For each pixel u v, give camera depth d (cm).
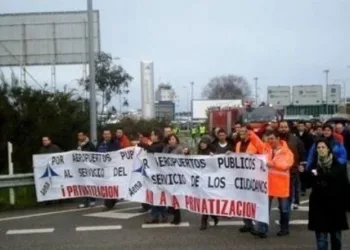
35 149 2109
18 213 1540
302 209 1485
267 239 1133
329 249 975
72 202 1761
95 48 2959
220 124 4216
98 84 4591
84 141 1716
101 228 1287
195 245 1086
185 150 1353
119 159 1584
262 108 3856
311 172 883
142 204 1541
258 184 1157
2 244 1141
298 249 1041
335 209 871
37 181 1670
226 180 1225
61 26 3098
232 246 1072
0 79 2294
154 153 1345
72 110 2248
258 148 1213
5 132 2084
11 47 3133
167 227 1284
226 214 1227
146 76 5197
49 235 1223
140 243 1115
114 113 3688
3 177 1636
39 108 2166
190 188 1277
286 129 1359
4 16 3130
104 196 1597
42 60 3116
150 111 5184
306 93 5953
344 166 880
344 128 1903
